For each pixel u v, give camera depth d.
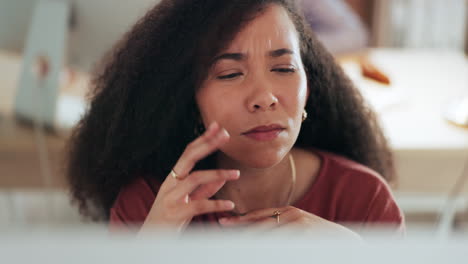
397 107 1.35
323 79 0.85
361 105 0.94
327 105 0.88
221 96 0.68
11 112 1.33
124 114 0.81
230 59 0.67
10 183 1.28
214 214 0.78
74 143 0.94
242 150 0.69
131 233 0.81
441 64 1.66
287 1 0.70
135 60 0.77
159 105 0.77
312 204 0.80
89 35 1.23
